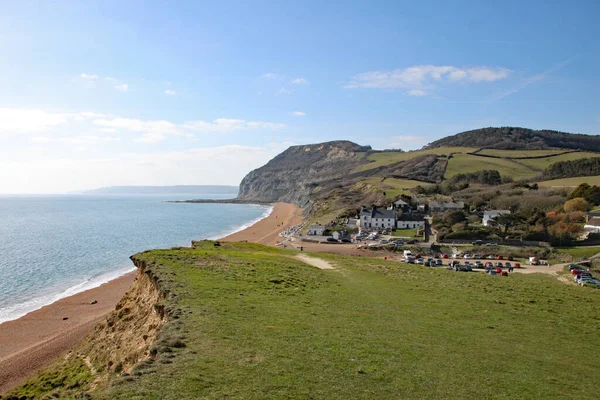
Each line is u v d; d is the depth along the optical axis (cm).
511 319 2670
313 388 1384
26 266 7362
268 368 1505
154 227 14600
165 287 2516
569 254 7538
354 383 1459
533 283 4159
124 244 10212
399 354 1816
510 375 1702
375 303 2858
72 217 19362
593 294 3659
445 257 7894
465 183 15988
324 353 1722
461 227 9731
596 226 8675
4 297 5353
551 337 2342
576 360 1986
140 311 2711
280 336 1873
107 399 1213
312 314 2336
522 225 9238
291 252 6025
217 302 2295
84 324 4266
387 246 8688
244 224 16150
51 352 3497
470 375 1653
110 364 2298
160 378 1359
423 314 2645
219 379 1379
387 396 1386
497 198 12556
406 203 13162
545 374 1755
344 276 4094
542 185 13975
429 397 1412
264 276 3225
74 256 8450
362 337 2006
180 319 1966
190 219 18350
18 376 3061
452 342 2084
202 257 3722
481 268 6538
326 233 10938
